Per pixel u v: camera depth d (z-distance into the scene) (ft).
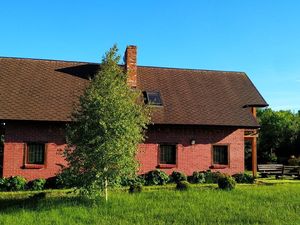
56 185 73.05
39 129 77.05
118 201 54.34
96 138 54.19
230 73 105.09
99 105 55.01
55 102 80.94
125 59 90.17
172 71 100.32
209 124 84.38
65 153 56.80
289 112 210.38
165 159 83.92
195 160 84.89
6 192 63.93
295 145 161.99
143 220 44.60
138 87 90.63
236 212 48.47
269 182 80.64
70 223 43.19
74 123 59.47
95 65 94.79
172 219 45.27
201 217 46.14
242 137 88.48
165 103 87.86
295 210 50.34
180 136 84.64
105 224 43.01
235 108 91.35
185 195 58.80
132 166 55.83
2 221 43.52
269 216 47.01
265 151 166.09
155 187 68.95
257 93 98.22
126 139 55.57
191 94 93.04
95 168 54.70
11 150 75.25
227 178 65.77
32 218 45.19
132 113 56.34
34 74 87.61
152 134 83.20
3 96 79.36
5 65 88.33
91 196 54.85
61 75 89.25
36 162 76.89
